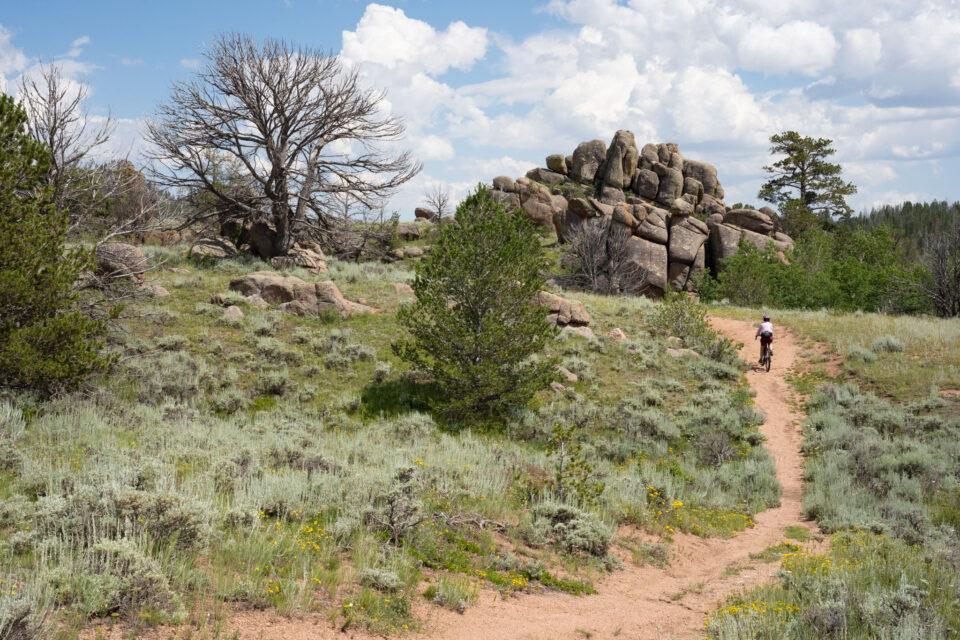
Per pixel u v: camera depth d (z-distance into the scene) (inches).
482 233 701.3
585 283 1800.0
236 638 173.9
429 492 380.8
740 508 498.9
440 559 289.7
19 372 459.8
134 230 794.2
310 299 959.6
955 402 698.8
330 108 1423.5
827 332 1027.3
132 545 197.2
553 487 430.6
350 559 262.5
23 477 279.4
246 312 925.8
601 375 871.1
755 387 868.6
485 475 450.3
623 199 2285.9
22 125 490.6
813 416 723.4
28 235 473.1
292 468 396.2
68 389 510.3
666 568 350.0
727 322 1232.2
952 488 493.4
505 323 713.6
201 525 229.1
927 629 218.1
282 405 677.3
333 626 197.0
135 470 290.8
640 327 1115.9
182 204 1366.9
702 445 652.1
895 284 1461.6
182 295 977.5
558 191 2358.5
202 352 777.6
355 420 664.4
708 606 281.9
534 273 732.0
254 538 245.9
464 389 691.4
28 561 194.2
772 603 253.0
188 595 196.4
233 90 1347.2
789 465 620.7
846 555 342.6
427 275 717.9
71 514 223.6
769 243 1770.4
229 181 1503.4
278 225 1384.1
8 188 470.3
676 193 2310.5
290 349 814.5
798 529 442.3
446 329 698.2
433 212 2571.4
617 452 621.3
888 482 510.9
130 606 175.8
